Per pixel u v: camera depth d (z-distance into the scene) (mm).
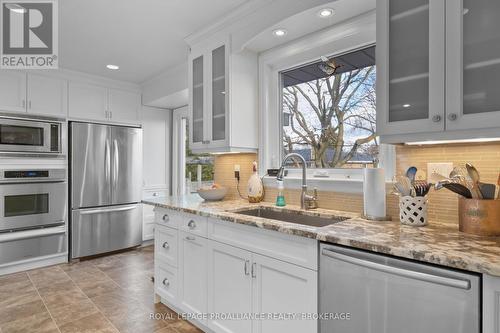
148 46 2863
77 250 3535
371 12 1824
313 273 1370
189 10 2217
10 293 2650
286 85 2473
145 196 4191
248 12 2176
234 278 1764
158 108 4355
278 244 1524
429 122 1278
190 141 2768
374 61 1958
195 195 3070
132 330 2062
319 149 2246
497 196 1272
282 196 2199
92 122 3721
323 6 1779
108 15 2268
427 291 1032
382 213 1602
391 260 1112
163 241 2385
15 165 3170
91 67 3430
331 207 2014
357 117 2037
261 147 2496
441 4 1248
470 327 946
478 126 1158
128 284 2861
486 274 916
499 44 1139
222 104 2426
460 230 1330
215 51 2482
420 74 1328
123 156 3924
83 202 3588
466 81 1202
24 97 3223
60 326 2107
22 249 3189
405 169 1673
